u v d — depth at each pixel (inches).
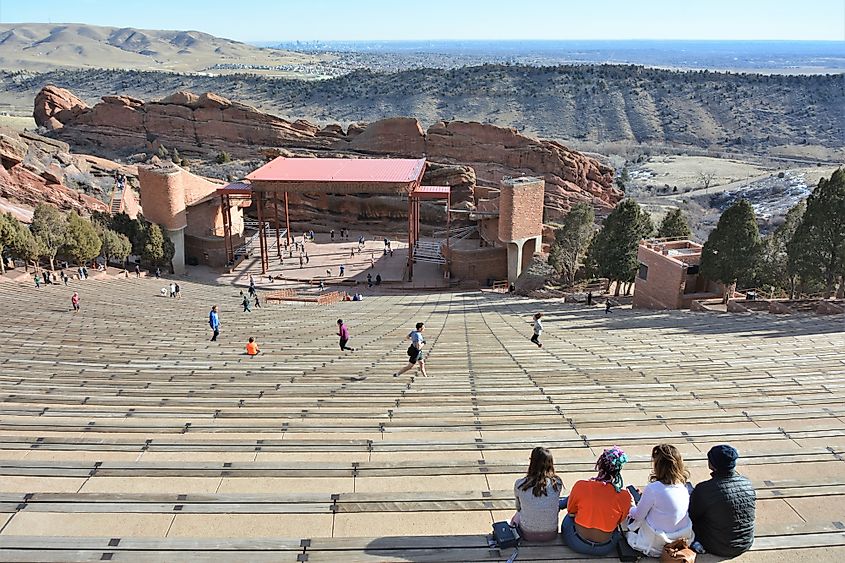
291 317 1197.1
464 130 2970.0
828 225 1198.9
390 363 637.3
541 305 1475.1
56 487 295.0
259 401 462.0
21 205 2005.4
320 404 455.5
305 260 2222.0
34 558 234.8
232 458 331.3
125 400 461.7
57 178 2177.7
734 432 362.0
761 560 233.5
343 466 317.1
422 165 2204.7
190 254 2229.3
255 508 274.2
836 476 305.9
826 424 381.4
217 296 1633.9
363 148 3065.9
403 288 1948.8
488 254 2073.1
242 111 3280.0
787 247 1304.1
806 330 847.1
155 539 245.1
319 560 237.1
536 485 236.4
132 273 1908.2
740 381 516.7
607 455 236.1
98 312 1123.9
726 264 1310.3
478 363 636.1
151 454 334.0
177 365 628.4
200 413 419.8
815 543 243.9
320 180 1923.0
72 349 724.7
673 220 1769.2
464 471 316.2
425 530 262.8
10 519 263.0
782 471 312.8
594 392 486.3
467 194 2667.3
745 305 1218.6
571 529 239.6
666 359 636.7
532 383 530.3
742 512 225.9
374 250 2377.0
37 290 1363.2
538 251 2079.2
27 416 406.3
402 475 311.7
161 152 3186.5
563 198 2854.3
